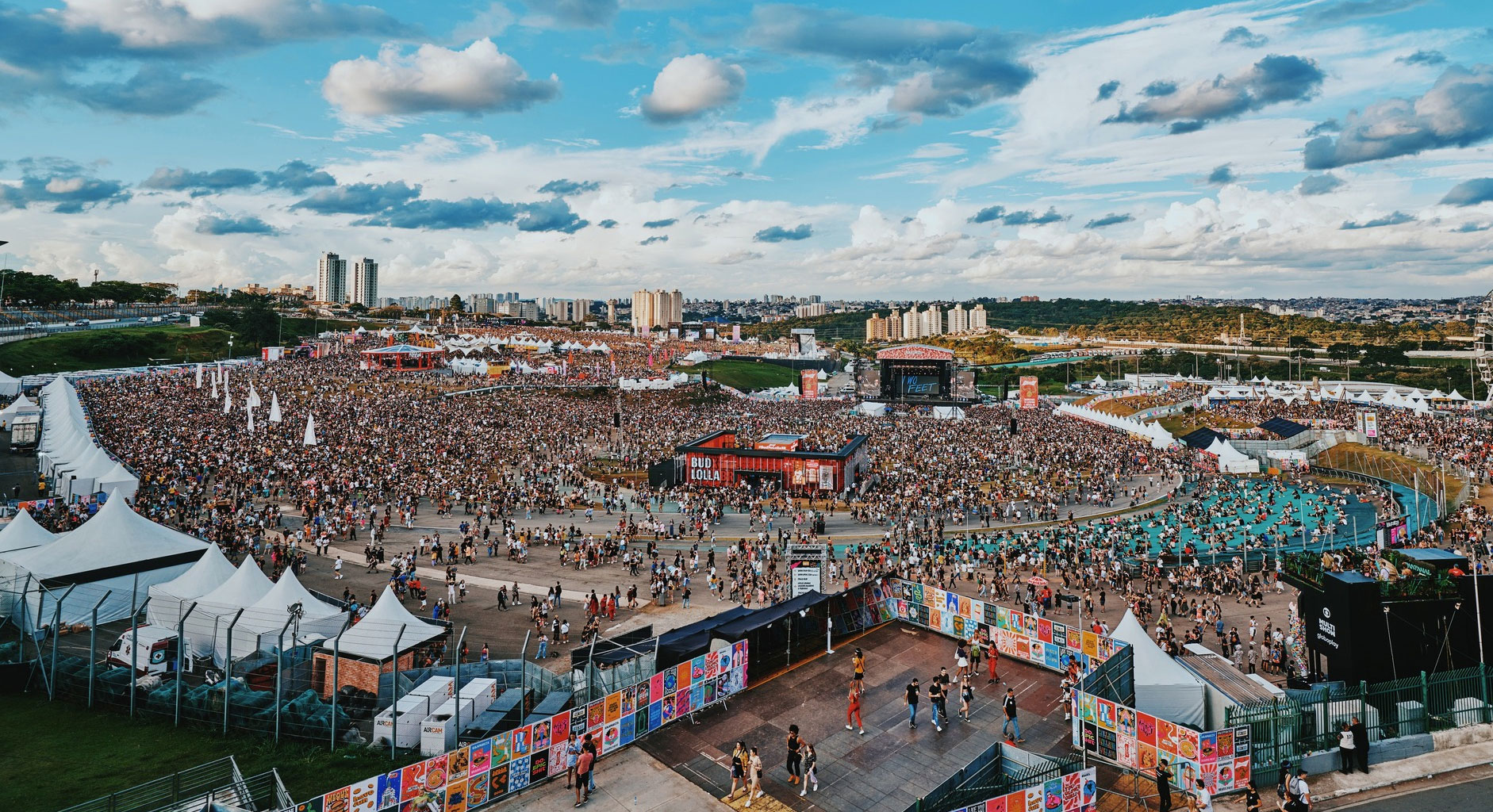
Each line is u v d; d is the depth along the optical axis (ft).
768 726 87.61
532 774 75.20
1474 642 90.99
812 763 73.97
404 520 196.44
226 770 73.77
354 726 83.71
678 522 214.07
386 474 240.32
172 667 95.66
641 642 98.12
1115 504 241.55
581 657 95.71
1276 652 112.57
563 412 401.70
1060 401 540.52
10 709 87.71
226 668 83.46
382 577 151.23
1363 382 648.38
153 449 245.24
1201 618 132.57
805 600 111.86
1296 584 104.01
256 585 108.47
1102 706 79.36
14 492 201.77
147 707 88.12
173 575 122.93
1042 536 193.77
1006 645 107.14
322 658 93.30
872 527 213.05
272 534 176.24
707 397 517.96
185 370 485.56
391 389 448.65
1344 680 90.68
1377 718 80.23
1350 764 75.56
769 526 206.39
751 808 71.67
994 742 83.15
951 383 543.80
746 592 146.92
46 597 108.78
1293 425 334.85
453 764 69.77
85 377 412.16
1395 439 314.76
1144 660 87.04
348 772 75.41
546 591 149.07
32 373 444.96
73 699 90.63
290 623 92.68
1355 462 296.10
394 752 78.74
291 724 82.58
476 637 122.21
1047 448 324.80
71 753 77.15
